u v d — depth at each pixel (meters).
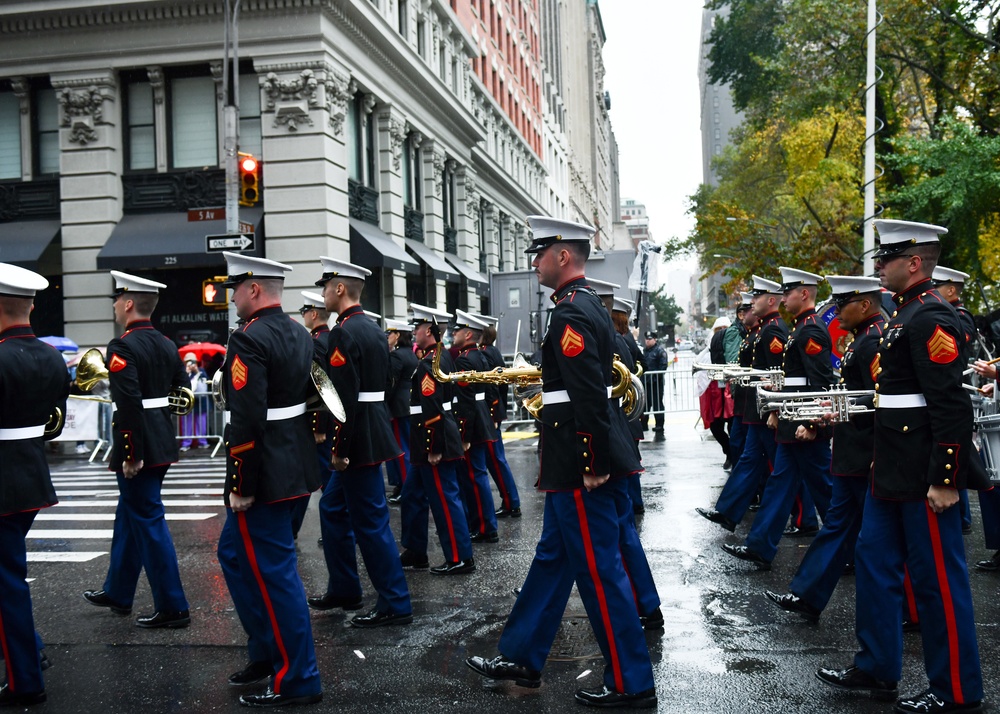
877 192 22.53
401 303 24.20
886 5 23.59
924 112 24.95
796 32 25.41
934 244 4.29
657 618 5.50
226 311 20.41
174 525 9.42
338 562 6.05
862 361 5.35
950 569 4.13
